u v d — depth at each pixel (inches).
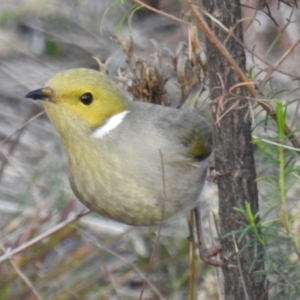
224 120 350.0
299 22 540.7
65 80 370.9
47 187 524.7
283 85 527.5
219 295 394.0
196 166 402.0
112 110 377.7
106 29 617.0
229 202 357.4
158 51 424.8
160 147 388.2
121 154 378.3
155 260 483.8
